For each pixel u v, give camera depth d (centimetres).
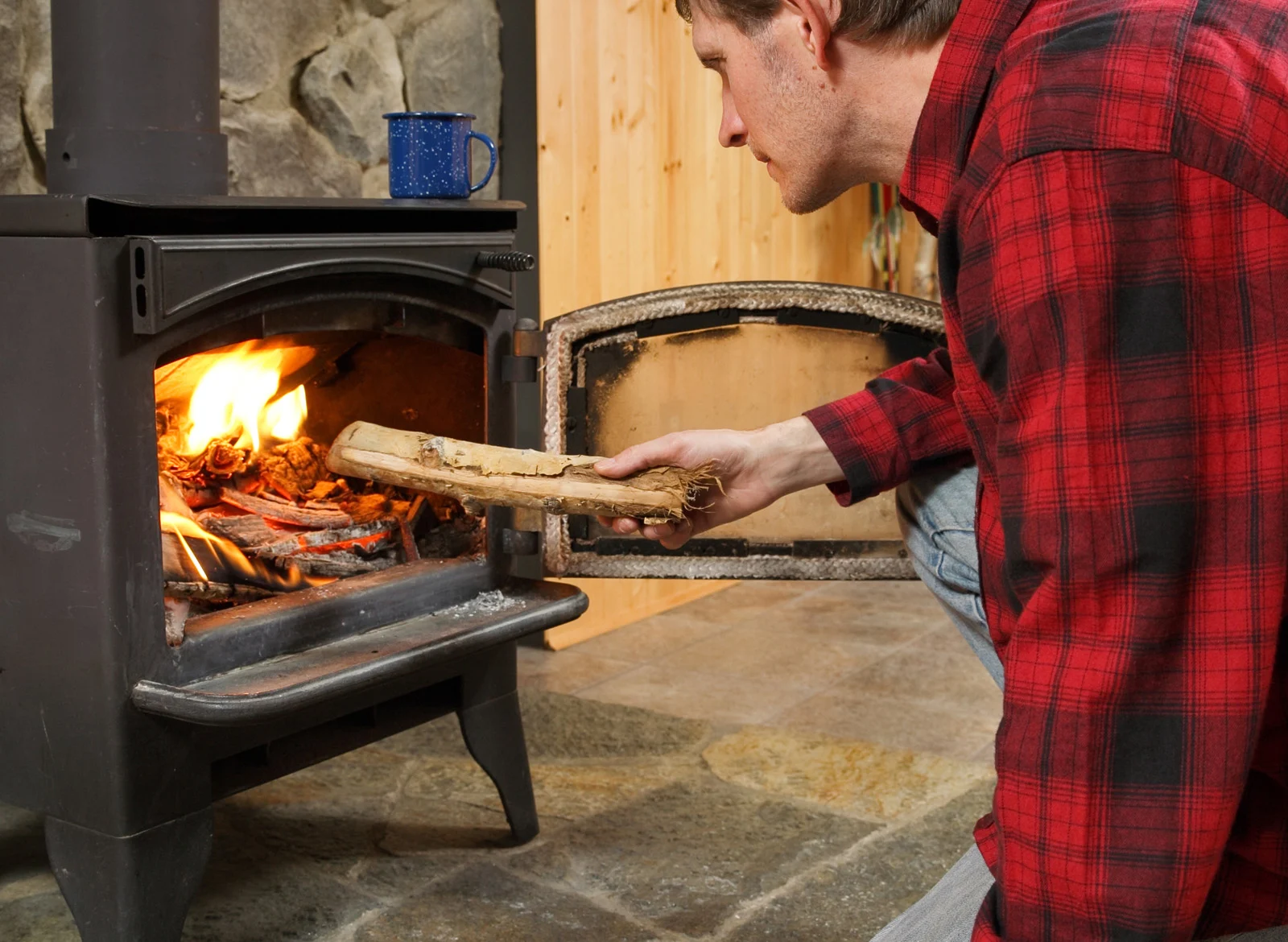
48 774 136
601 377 175
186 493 157
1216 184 66
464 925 160
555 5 253
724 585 320
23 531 132
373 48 233
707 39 91
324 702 137
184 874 138
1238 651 66
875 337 177
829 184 93
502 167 258
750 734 220
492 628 157
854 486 126
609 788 199
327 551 161
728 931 159
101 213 124
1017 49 74
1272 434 66
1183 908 68
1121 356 67
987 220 72
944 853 178
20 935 155
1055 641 70
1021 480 71
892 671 256
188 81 152
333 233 146
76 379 125
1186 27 69
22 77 188
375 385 183
